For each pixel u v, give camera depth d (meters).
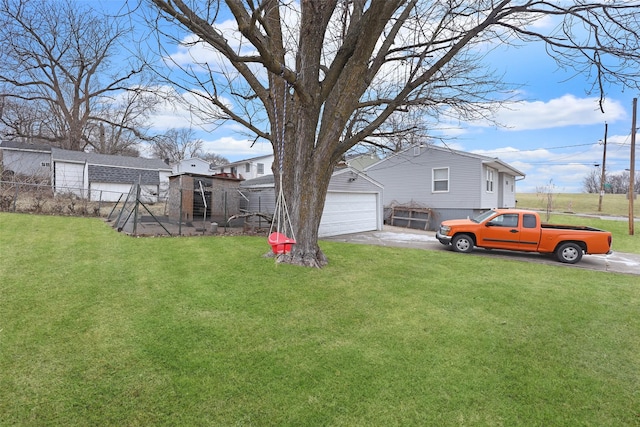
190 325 3.62
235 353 3.11
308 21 6.01
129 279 5.03
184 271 5.59
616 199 34.59
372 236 13.16
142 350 3.05
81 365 2.78
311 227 6.35
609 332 4.05
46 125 28.55
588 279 6.82
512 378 2.93
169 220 13.26
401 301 4.77
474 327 3.99
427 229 17.55
